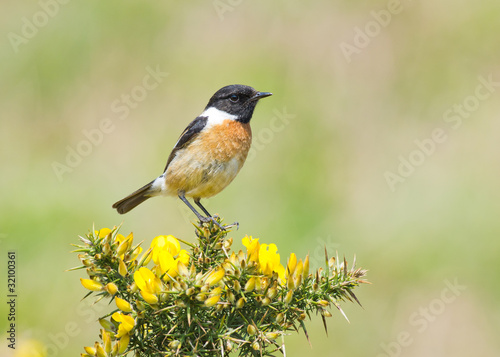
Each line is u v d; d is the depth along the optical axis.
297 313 4.25
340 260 11.88
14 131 13.08
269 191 12.92
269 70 14.37
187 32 14.72
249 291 4.08
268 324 4.12
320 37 14.88
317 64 14.56
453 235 12.16
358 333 10.84
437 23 15.31
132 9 14.82
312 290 4.28
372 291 11.55
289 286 4.19
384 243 12.18
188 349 4.02
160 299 3.91
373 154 13.51
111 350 3.95
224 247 4.62
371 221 12.46
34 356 7.90
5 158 12.77
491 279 11.62
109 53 14.23
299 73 14.29
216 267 4.31
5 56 13.84
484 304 11.23
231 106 9.08
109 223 12.12
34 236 11.62
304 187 12.96
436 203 12.75
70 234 11.79
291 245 12.14
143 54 14.29
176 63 14.28
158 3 14.99
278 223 12.45
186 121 13.55
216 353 4.07
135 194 9.34
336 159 13.44
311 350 10.47
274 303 4.20
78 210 12.14
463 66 14.72
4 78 13.63
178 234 12.16
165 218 12.30
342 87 14.35
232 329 4.06
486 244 12.10
